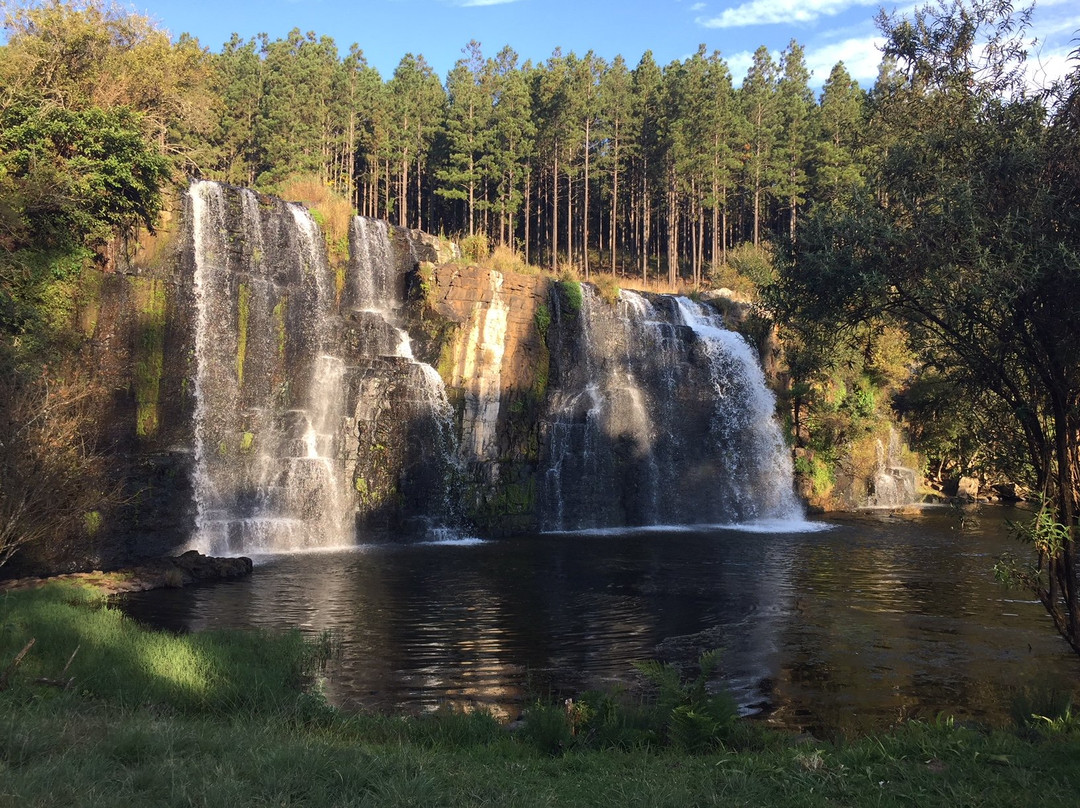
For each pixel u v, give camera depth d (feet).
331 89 253.03
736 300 161.48
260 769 23.26
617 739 32.40
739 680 45.24
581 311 128.98
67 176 77.71
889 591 72.02
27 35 108.68
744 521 135.54
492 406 118.83
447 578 77.97
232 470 96.84
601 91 249.75
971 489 164.04
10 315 63.21
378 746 29.12
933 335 35.04
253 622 58.08
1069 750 26.94
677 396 137.08
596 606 65.41
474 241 136.87
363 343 111.65
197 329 95.76
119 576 71.97
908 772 25.70
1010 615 62.28
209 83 209.67
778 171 229.66
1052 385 31.19
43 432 60.49
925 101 34.94
